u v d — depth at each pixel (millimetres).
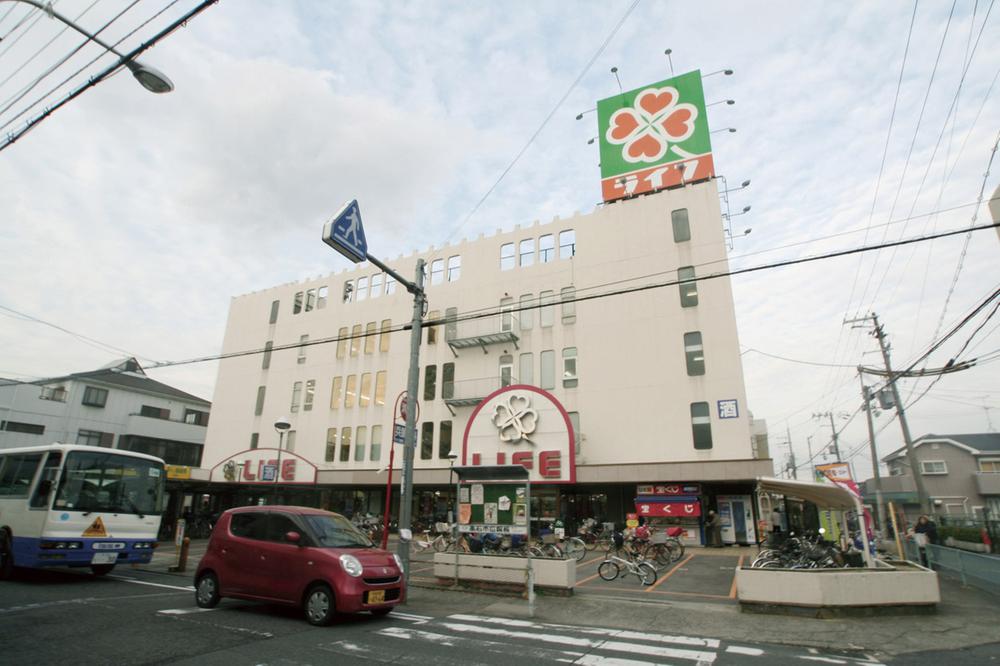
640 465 24109
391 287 36188
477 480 12711
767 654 7309
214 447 39344
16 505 12219
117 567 15258
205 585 9547
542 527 25484
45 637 7191
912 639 8133
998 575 11867
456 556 12477
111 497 12750
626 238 29094
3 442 35969
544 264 31000
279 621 8562
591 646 7582
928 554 17438
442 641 7672
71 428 39594
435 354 32688
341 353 36500
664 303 27250
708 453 24516
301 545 8891
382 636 7855
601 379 27562
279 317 40406
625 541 18469
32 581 11945
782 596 9695
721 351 25531
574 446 24719
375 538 24422
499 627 8742
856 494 12406
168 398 46250
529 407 25906
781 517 29359
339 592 8234
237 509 10023
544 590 11562
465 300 32719
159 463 14062
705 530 24000
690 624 9070
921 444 47000
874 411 29578
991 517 40812
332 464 34250
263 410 38312
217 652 6770
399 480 29938
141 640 7207
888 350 26562
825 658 7156
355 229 11312
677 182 29500
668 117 30844
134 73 7066
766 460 22281
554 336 29516
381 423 33375
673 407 25703
